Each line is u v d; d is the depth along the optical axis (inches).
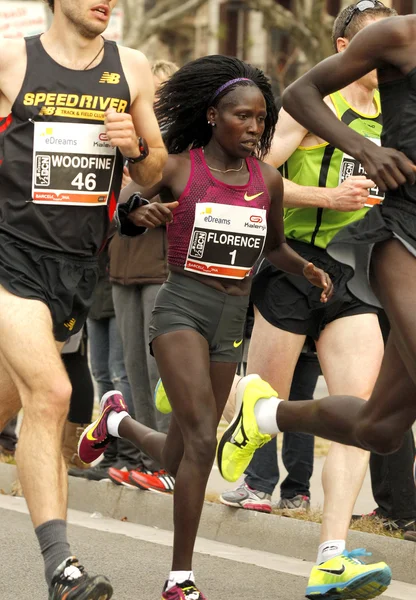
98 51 341.4
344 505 390.6
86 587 308.7
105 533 485.4
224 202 368.5
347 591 375.6
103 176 344.2
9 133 337.1
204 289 368.5
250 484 482.6
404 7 1870.1
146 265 513.0
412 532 438.9
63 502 323.3
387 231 325.4
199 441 353.7
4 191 339.6
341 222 434.9
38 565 413.1
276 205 384.8
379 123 439.5
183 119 382.3
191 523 352.5
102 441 447.8
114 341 566.9
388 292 326.3
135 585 397.7
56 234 340.5
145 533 490.9
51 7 340.5
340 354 420.8
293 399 502.6
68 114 337.4
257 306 442.0
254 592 394.3
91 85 338.6
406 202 325.7
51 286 341.1
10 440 613.3
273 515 464.8
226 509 481.4
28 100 335.0
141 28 1845.5
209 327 369.1
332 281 430.3
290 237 440.1
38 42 339.3
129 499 517.3
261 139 408.8
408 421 342.3
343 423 358.6
